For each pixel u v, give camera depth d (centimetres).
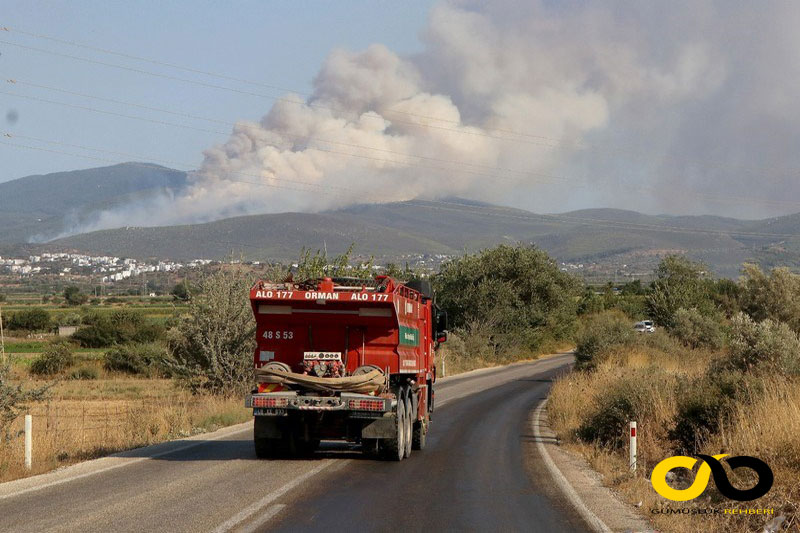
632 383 3694
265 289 2972
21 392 3106
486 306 12388
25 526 1686
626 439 3253
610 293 18588
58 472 2494
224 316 5516
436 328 4116
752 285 9788
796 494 1969
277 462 2812
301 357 3006
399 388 3006
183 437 3625
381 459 2989
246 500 2030
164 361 5903
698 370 4647
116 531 1647
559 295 13462
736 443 2400
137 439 3506
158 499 2023
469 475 2619
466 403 6084
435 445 3550
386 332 2978
